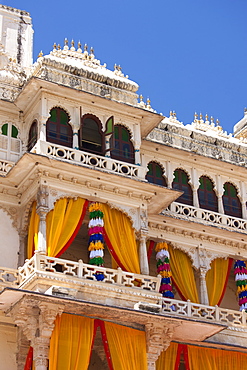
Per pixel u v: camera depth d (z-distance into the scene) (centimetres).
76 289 2408
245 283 3050
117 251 2611
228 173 3275
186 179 3162
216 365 2742
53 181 2584
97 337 2638
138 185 2702
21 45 3212
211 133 3428
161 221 2964
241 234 3098
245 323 2872
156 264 3038
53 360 2288
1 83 2889
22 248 2667
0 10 3222
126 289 2494
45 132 2650
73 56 2984
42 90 2703
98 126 2798
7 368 2477
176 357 2667
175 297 3052
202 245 3042
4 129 2816
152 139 3114
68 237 2539
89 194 2631
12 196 2727
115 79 2930
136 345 2478
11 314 2422
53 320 2319
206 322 2517
